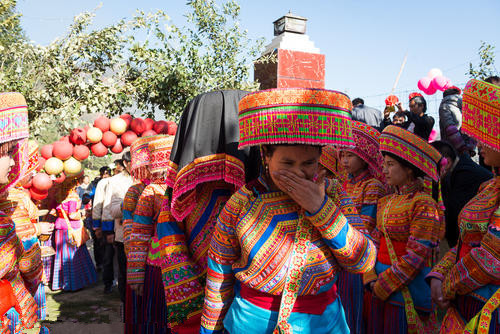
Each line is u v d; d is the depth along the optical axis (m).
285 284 1.50
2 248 2.14
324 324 1.59
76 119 5.83
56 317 5.17
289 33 7.39
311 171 1.50
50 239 6.71
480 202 1.88
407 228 2.67
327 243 1.49
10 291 2.21
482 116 1.73
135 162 3.48
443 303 2.00
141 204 3.12
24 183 4.01
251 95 1.50
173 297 2.12
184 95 6.27
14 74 5.98
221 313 1.72
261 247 1.53
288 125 1.42
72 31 5.98
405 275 2.57
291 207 1.55
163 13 6.16
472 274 1.79
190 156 2.11
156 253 2.99
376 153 3.11
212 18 6.57
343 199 1.67
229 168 2.09
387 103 6.05
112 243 6.42
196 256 2.17
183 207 2.11
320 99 1.42
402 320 2.64
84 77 6.16
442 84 6.61
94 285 6.96
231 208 1.62
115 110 6.22
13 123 2.09
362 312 2.76
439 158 2.75
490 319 1.72
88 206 8.34
